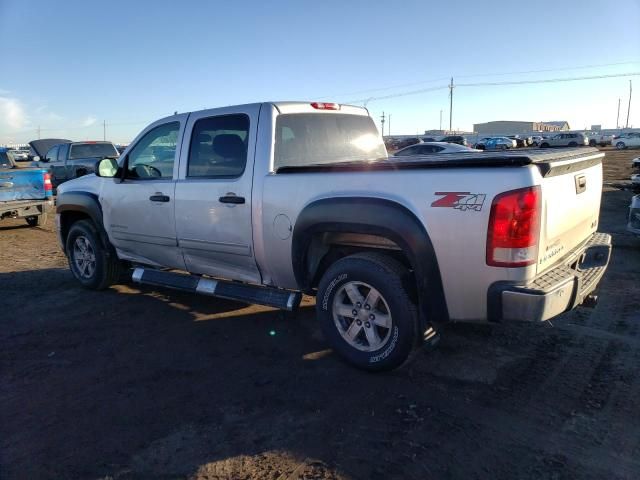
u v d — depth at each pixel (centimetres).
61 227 662
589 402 343
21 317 544
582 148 449
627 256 751
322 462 290
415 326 368
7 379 402
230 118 464
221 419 337
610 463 283
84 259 640
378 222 358
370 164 369
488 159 323
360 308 390
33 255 873
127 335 487
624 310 515
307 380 387
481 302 337
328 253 436
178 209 498
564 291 332
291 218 411
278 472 283
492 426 320
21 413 351
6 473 288
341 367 407
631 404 339
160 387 383
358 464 288
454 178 332
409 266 393
